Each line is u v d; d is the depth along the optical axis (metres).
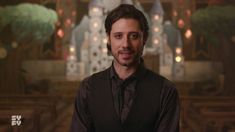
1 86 9.82
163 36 10.28
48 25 10.09
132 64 1.51
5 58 9.84
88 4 10.35
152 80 1.54
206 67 10.23
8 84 9.84
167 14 10.39
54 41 10.20
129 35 1.45
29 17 9.91
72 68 10.24
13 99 8.61
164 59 10.23
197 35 10.30
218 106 7.33
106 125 1.52
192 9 10.30
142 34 1.49
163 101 1.51
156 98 1.51
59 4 10.23
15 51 9.90
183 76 10.20
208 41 10.23
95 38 10.24
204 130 6.09
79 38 10.32
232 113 6.11
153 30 10.28
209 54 10.24
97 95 1.54
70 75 10.24
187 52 10.30
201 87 10.02
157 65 10.19
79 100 1.58
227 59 10.09
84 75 10.28
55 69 10.20
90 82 1.58
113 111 1.51
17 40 9.90
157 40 10.25
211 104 7.55
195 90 9.99
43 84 9.94
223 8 10.10
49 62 10.14
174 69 10.22
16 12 9.84
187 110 8.28
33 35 9.99
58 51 10.23
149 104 1.51
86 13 10.36
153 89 1.52
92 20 10.23
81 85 1.60
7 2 9.87
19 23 9.86
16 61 9.91
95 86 1.55
